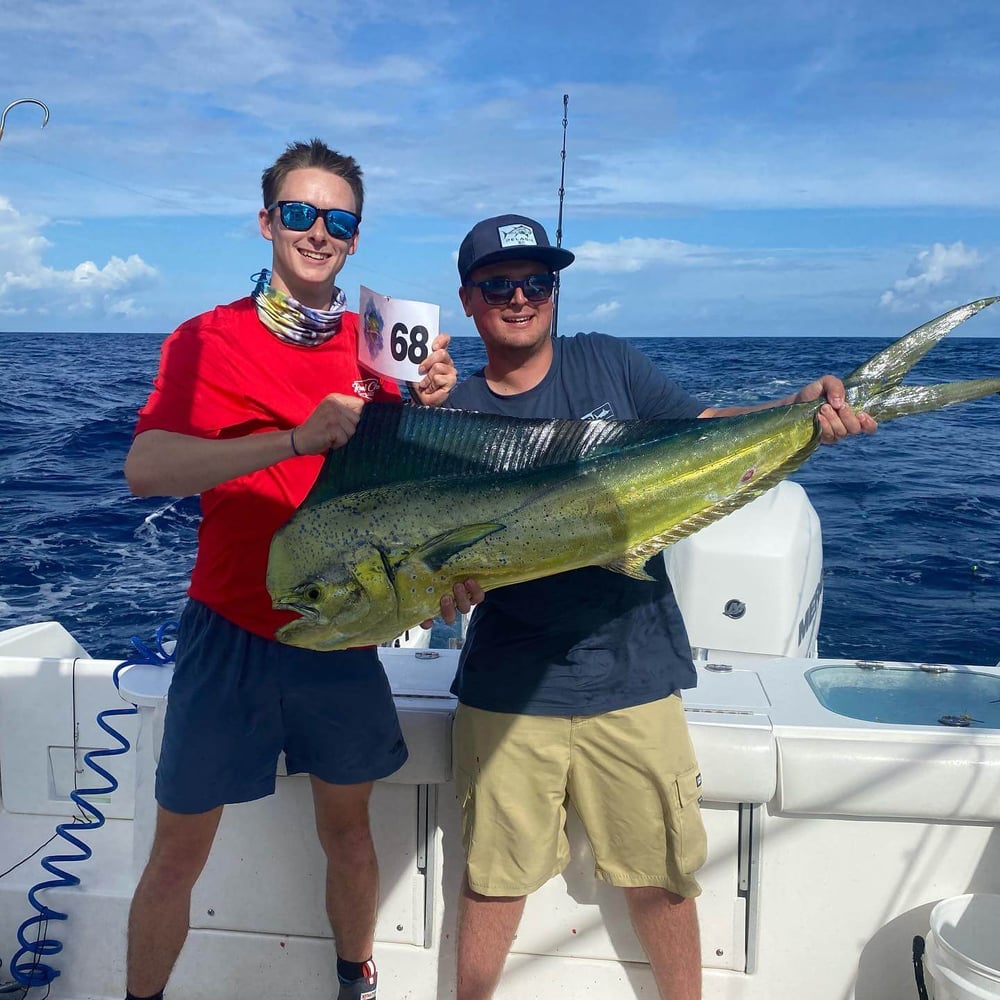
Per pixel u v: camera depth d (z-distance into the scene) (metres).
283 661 1.96
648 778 1.99
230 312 1.98
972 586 6.98
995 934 2.00
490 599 2.08
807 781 2.03
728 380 26.72
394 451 1.87
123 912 2.36
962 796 1.99
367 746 2.02
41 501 10.36
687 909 2.03
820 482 11.33
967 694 2.28
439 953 2.26
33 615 6.69
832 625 6.18
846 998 2.13
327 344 2.02
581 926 2.20
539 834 2.04
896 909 2.10
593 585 2.03
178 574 7.71
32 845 2.68
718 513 2.04
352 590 1.82
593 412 2.17
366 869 2.13
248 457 1.70
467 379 2.28
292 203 1.91
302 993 2.29
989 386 1.99
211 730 1.95
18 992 2.35
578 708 1.99
